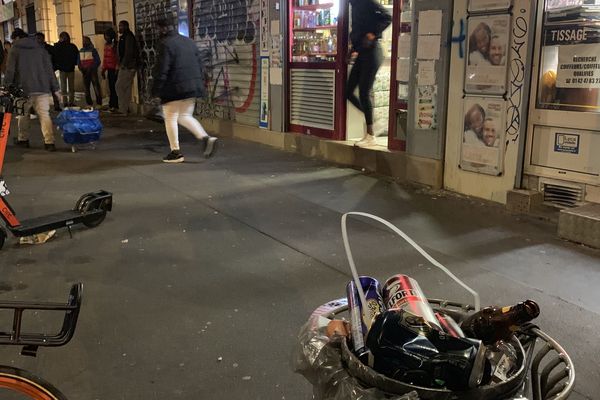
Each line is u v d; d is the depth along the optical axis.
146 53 14.26
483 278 4.39
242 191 7.04
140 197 6.79
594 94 5.42
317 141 8.84
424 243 5.16
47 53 9.46
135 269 4.67
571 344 3.43
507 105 6.06
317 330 2.12
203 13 11.58
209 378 3.16
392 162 7.50
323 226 5.69
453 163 6.77
